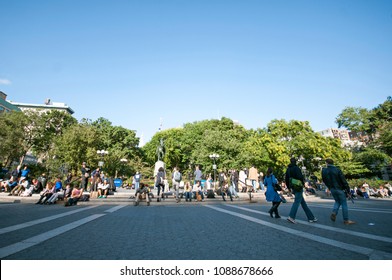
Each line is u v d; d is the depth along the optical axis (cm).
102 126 4819
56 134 4134
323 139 3144
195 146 4622
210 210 970
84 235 464
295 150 3106
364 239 430
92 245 388
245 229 535
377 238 437
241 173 2281
